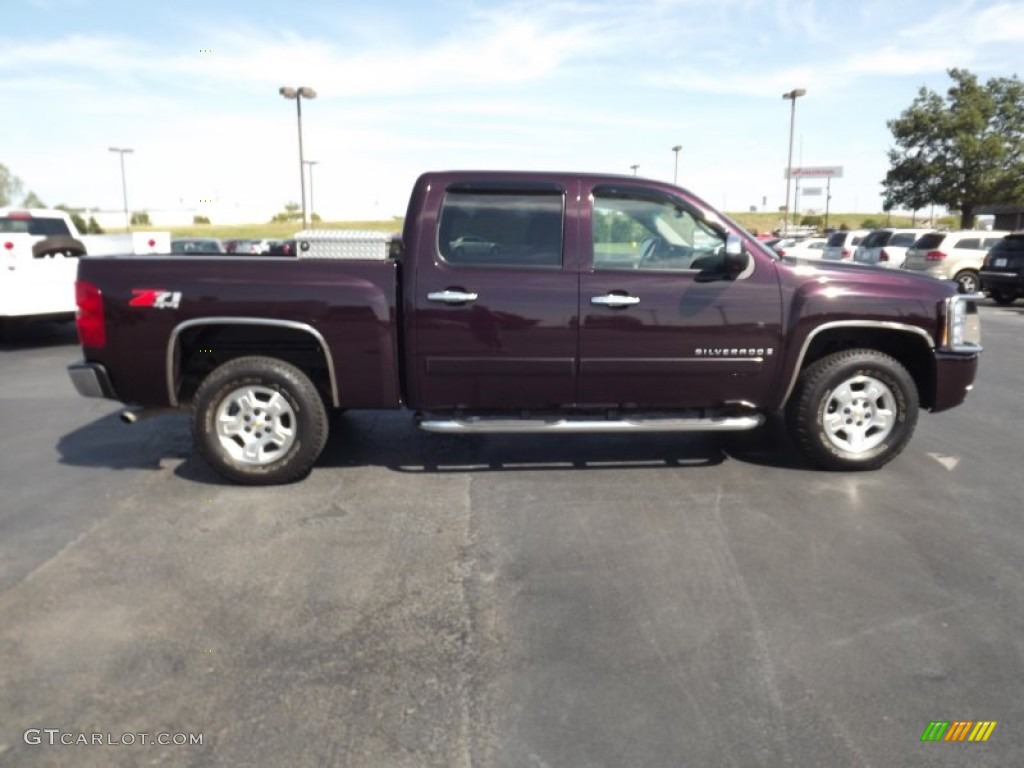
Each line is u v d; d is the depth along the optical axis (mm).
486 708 2744
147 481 5141
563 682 2895
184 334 4895
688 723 2656
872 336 5277
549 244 4867
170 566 3855
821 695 2809
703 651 3094
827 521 4402
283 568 3832
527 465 5441
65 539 4188
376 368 4863
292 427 4934
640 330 4859
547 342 4840
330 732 2619
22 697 2805
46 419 6863
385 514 4527
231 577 3738
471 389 4934
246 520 4449
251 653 3092
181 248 23688
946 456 5668
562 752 2518
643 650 3104
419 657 3062
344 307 4766
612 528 4305
